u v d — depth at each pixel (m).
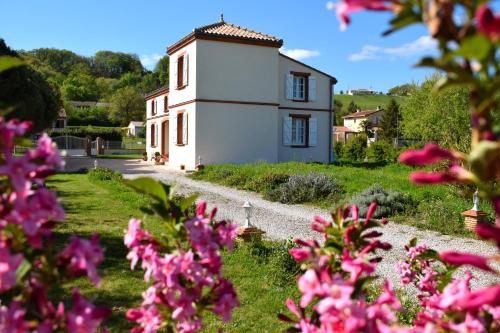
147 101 32.75
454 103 34.12
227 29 22.92
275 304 5.27
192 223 1.84
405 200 12.02
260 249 7.44
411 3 1.08
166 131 29.30
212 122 21.83
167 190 1.98
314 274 1.38
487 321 1.47
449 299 1.40
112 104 80.00
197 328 1.84
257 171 17.86
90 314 1.36
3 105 1.51
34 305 1.47
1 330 1.30
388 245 1.90
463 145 14.37
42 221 1.46
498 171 1.04
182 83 23.73
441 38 1.03
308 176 14.93
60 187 15.80
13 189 1.45
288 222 11.08
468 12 1.04
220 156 21.98
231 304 1.88
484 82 1.06
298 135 24.72
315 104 24.80
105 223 9.54
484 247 8.65
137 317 1.88
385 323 1.32
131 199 12.70
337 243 1.90
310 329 1.63
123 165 27.77
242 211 12.38
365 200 11.91
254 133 22.53
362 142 36.56
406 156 1.12
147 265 1.83
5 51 23.52
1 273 1.29
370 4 1.06
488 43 0.90
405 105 44.59
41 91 27.06
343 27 1.06
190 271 1.76
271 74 22.80
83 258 1.41
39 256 1.50
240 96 22.23
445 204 11.38
